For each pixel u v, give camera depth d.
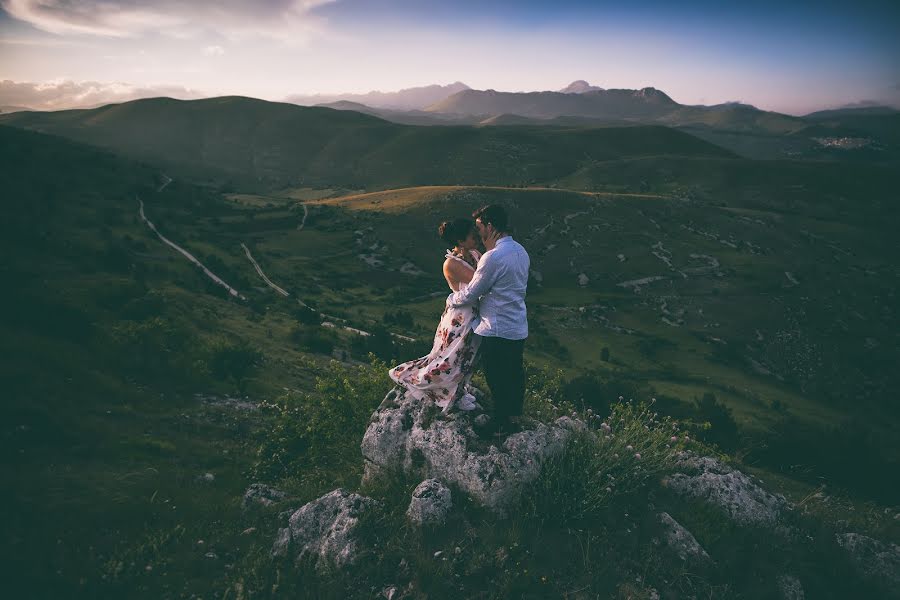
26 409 9.45
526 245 153.88
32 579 4.18
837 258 154.50
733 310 124.06
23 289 19.25
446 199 176.38
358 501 4.79
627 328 116.19
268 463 8.02
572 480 4.78
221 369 20.47
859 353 109.25
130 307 26.72
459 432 5.07
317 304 105.94
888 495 21.17
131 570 4.38
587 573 4.07
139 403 13.09
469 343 4.87
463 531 4.43
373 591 4.00
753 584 4.16
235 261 125.75
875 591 4.33
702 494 5.07
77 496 5.88
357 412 7.24
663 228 166.25
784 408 78.75
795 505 5.57
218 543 4.88
